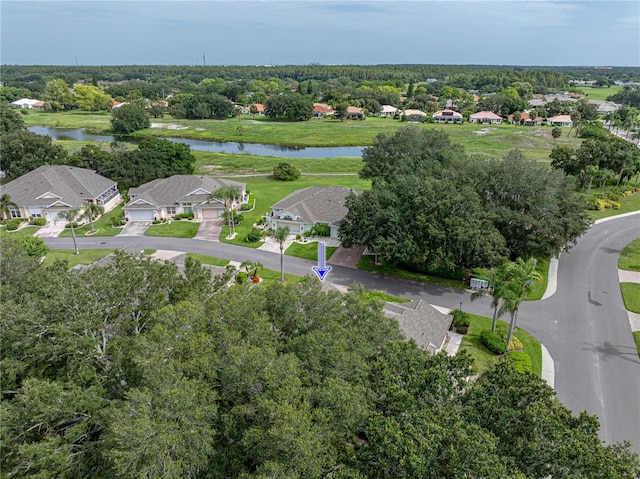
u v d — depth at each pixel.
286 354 20.48
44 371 25.03
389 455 17.08
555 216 48.84
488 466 15.90
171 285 28.91
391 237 46.75
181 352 19.97
